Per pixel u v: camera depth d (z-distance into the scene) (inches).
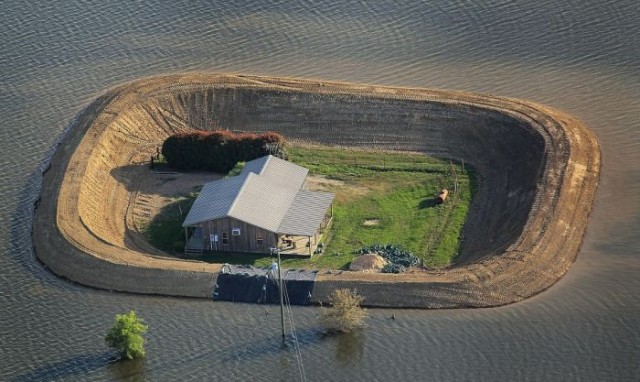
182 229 4562.0
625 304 3969.0
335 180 4852.4
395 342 3863.2
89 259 4288.9
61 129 5206.7
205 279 4165.8
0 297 4188.0
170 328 3983.8
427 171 4881.9
